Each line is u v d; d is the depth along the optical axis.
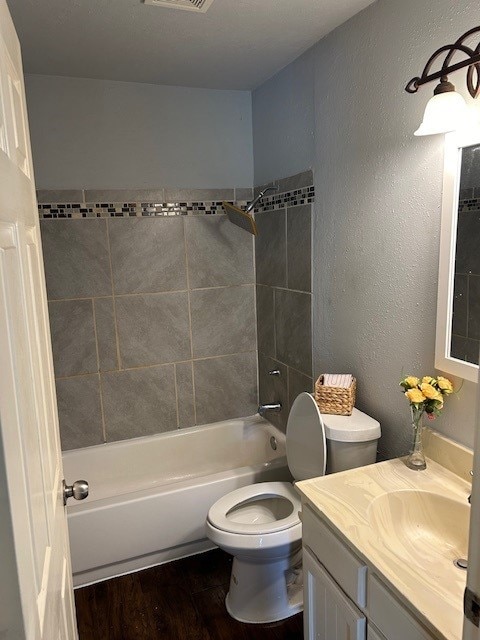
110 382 2.79
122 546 2.28
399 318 1.77
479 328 1.43
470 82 1.32
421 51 1.55
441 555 1.30
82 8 1.72
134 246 2.72
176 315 2.87
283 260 2.60
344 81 1.94
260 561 1.95
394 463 1.63
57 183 2.53
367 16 1.77
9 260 0.74
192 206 2.81
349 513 1.36
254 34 2.00
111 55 2.18
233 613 2.05
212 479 2.41
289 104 2.39
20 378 0.75
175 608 2.10
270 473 2.51
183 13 1.79
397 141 1.69
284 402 2.78
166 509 2.33
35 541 0.77
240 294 3.00
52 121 2.48
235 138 2.84
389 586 1.12
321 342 2.31
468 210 1.43
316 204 2.23
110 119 2.58
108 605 2.13
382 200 1.79
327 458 1.90
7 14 0.91
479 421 0.61
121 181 2.64
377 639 1.20
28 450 0.76
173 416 2.96
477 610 0.63
